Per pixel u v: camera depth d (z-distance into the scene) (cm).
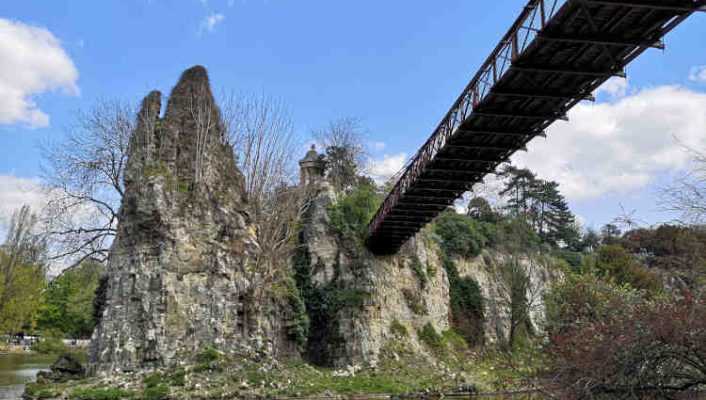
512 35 1872
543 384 1530
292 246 4316
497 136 2405
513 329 5428
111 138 4178
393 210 3522
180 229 3572
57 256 3988
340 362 4166
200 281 3556
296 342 4028
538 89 2005
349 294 4341
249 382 3169
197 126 3956
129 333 3303
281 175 4544
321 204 4719
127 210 3619
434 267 5259
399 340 4472
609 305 2064
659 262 2214
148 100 3934
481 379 3809
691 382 1368
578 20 1616
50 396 2831
